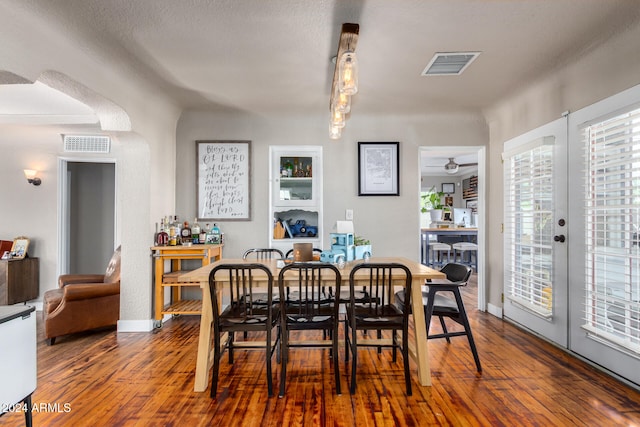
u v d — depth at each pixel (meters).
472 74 2.91
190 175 4.01
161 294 3.42
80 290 3.13
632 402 2.02
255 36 2.30
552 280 2.89
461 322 2.50
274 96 3.43
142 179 3.42
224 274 2.37
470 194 9.46
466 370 2.47
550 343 2.96
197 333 3.32
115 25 2.15
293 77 2.96
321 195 4.08
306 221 4.28
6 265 3.93
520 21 2.13
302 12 2.03
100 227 5.34
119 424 1.83
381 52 2.53
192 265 3.94
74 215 5.28
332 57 2.60
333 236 2.85
